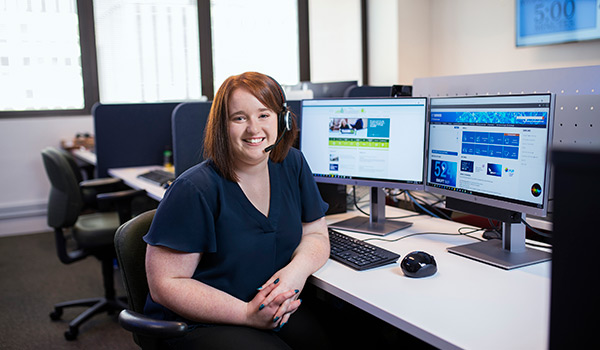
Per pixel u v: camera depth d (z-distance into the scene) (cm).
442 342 92
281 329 134
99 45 464
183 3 488
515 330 95
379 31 516
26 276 337
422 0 506
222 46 508
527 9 426
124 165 325
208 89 504
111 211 295
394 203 210
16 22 437
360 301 112
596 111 141
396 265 134
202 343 113
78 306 270
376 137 164
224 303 117
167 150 334
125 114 321
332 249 146
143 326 108
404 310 105
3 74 438
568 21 398
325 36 544
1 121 437
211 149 125
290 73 544
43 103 453
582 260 42
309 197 143
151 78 485
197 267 125
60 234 250
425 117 154
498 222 165
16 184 447
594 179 40
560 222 44
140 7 473
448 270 129
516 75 160
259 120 124
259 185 130
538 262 132
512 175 130
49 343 242
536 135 123
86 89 462
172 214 118
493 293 113
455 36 494
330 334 140
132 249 129
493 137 134
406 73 505
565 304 44
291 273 124
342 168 172
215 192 123
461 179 145
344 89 389
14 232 447
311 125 177
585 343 43
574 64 403
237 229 124
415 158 158
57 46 452
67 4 450
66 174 241
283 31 534
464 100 142
